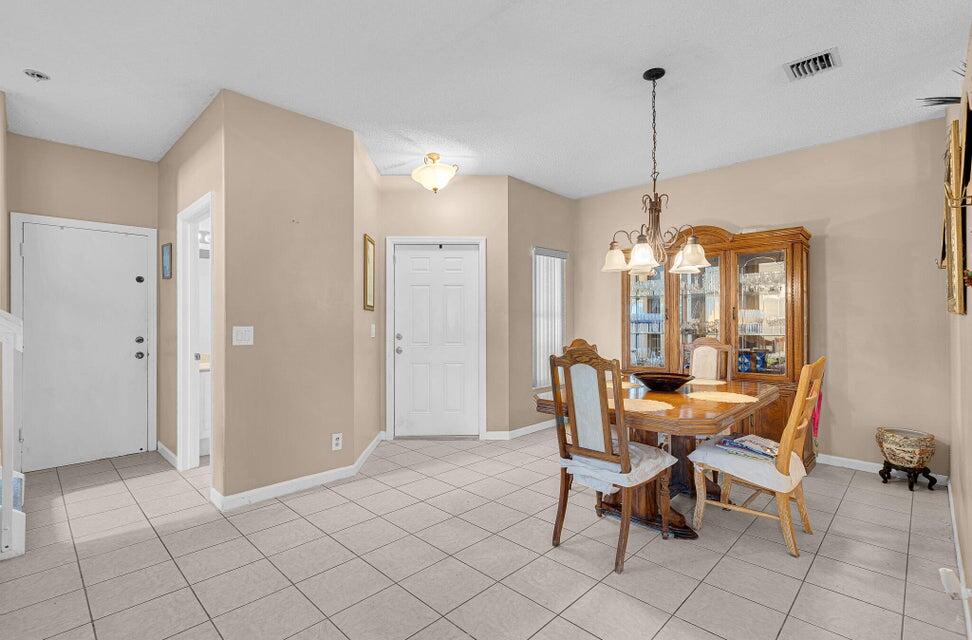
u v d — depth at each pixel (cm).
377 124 341
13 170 348
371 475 349
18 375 350
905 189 343
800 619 181
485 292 456
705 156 405
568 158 410
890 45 244
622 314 466
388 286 452
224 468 284
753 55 254
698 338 401
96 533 253
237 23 227
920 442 310
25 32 232
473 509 287
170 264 384
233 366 287
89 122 335
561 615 184
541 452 410
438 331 462
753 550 236
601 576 212
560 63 263
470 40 242
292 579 209
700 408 231
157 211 413
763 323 381
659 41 242
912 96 299
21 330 229
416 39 241
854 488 319
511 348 461
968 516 185
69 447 372
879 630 175
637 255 276
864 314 358
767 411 359
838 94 296
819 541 245
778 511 259
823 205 377
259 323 299
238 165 292
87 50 248
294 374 315
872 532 254
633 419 220
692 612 186
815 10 217
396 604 191
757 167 410
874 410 353
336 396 339
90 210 381
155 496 306
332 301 338
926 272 335
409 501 299
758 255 383
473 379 462
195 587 203
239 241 290
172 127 344
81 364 377
